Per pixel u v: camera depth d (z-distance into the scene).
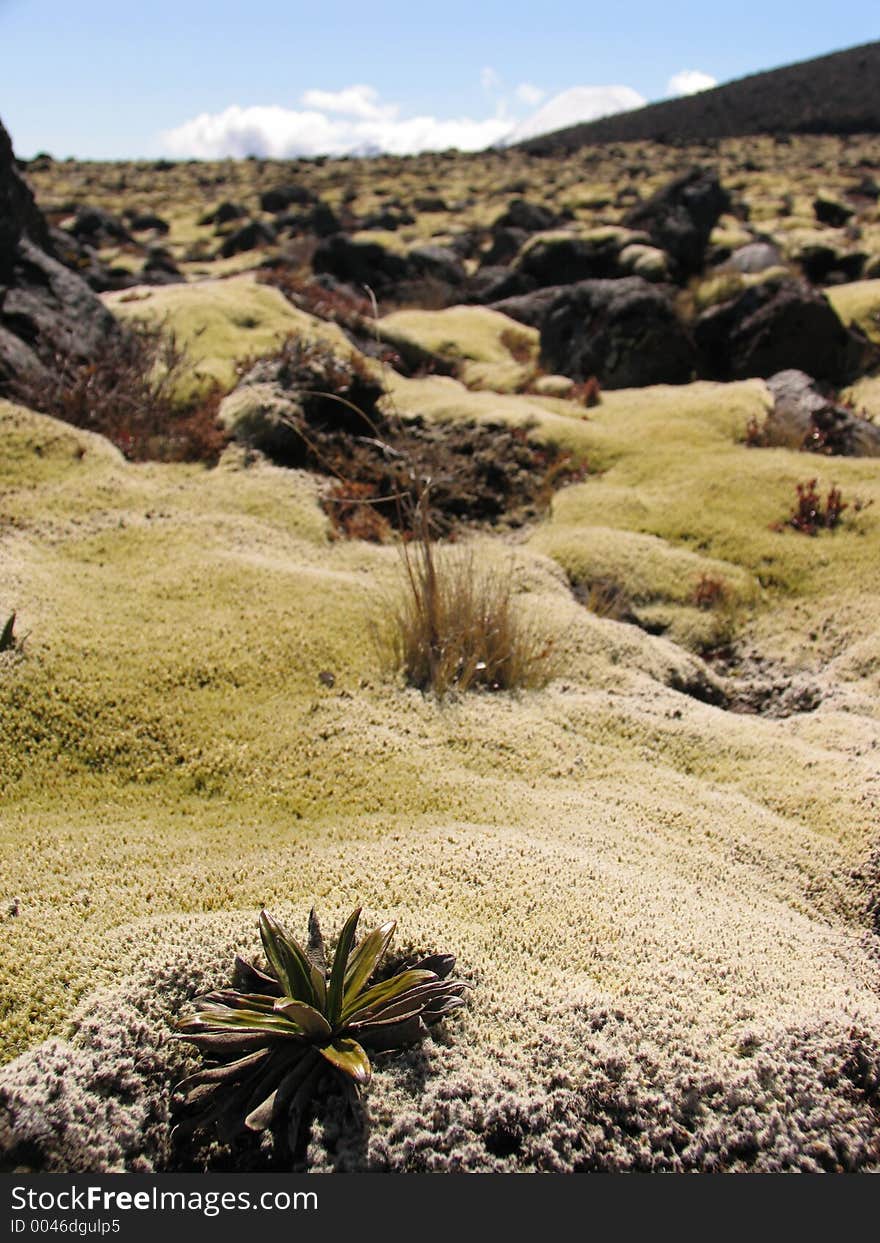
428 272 26.14
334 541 8.94
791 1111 3.30
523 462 11.60
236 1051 3.32
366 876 4.44
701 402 13.57
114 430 10.33
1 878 4.44
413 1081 3.29
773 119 77.56
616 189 45.41
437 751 5.89
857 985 4.14
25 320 11.63
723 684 7.91
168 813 5.23
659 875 4.79
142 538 8.19
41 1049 3.28
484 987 3.71
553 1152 3.13
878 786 5.68
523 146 83.31
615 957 3.96
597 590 9.02
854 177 48.56
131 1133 3.13
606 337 16.64
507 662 6.83
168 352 12.21
